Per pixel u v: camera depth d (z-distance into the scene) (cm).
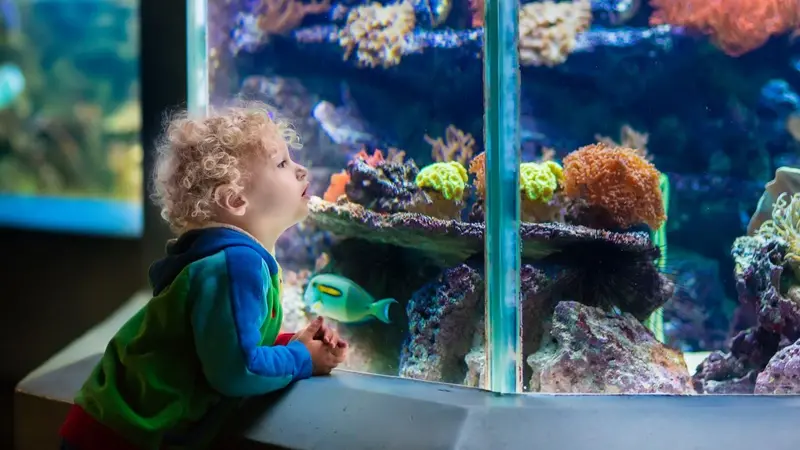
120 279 351
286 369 151
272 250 165
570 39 167
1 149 902
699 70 173
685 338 169
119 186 904
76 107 1009
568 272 162
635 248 164
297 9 193
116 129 928
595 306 163
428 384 165
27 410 196
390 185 177
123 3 1065
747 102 172
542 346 161
